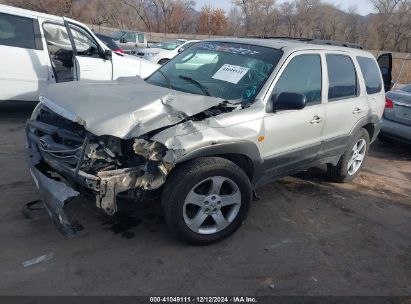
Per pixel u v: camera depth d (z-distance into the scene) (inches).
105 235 145.4
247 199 148.9
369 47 1702.8
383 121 297.1
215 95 158.1
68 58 297.1
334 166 213.5
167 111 134.8
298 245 153.0
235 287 126.1
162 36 1653.5
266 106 153.7
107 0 1897.1
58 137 138.6
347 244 158.4
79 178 123.3
